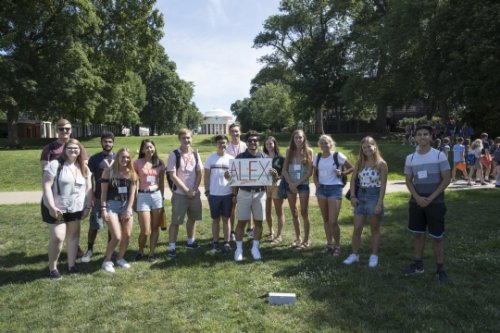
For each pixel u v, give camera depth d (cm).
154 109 6456
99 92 3378
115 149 2555
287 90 6594
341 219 926
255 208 646
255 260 637
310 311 444
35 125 6141
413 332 395
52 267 570
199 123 10231
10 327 422
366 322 417
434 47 2634
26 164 1836
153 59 3488
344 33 4144
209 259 646
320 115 4438
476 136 2891
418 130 545
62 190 576
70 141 590
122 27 3194
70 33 2842
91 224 668
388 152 2239
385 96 3203
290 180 688
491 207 1028
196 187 686
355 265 598
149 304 474
